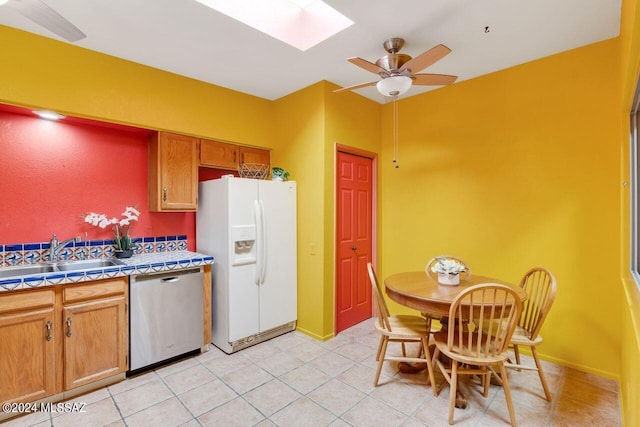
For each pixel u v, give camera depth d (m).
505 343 1.98
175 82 2.98
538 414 2.06
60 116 2.51
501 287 1.88
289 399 2.24
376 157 3.85
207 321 2.96
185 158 3.08
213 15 2.12
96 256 2.84
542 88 2.75
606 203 2.47
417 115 3.59
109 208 2.91
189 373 2.58
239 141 3.43
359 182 3.71
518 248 2.89
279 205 3.31
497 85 3.00
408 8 2.05
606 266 2.48
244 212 3.04
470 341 1.95
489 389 2.36
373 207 3.86
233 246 2.96
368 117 3.73
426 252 3.52
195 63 2.79
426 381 2.47
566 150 2.64
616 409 2.10
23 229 2.52
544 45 2.54
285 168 3.60
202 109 3.15
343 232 3.50
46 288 2.11
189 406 2.15
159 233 3.21
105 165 2.89
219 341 3.04
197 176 3.17
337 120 3.33
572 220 2.62
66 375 2.19
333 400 2.22
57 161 2.66
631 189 2.06
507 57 2.73
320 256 3.25
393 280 2.62
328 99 3.22
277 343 3.17
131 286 2.48
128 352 2.47
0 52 2.16
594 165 2.52
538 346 2.80
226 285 2.95
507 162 2.95
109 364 2.37
